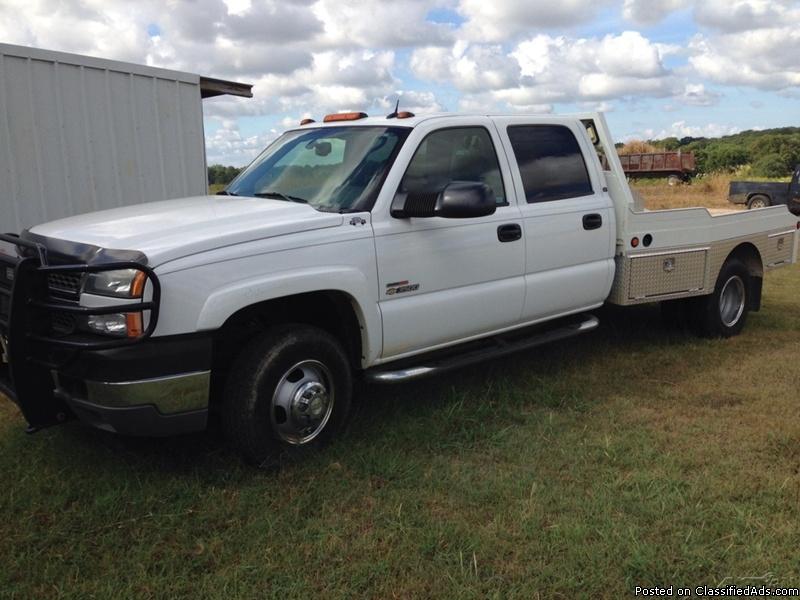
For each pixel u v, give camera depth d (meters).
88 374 3.39
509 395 5.07
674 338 6.78
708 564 3.01
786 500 3.54
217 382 3.97
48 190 7.19
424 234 4.40
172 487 3.66
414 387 5.23
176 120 8.46
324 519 3.38
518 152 5.12
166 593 2.84
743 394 5.17
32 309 3.52
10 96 6.79
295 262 3.79
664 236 6.02
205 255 3.49
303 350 3.89
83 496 3.59
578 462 4.00
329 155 4.68
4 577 2.92
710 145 55.59
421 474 3.85
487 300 4.80
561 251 5.27
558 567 3.00
